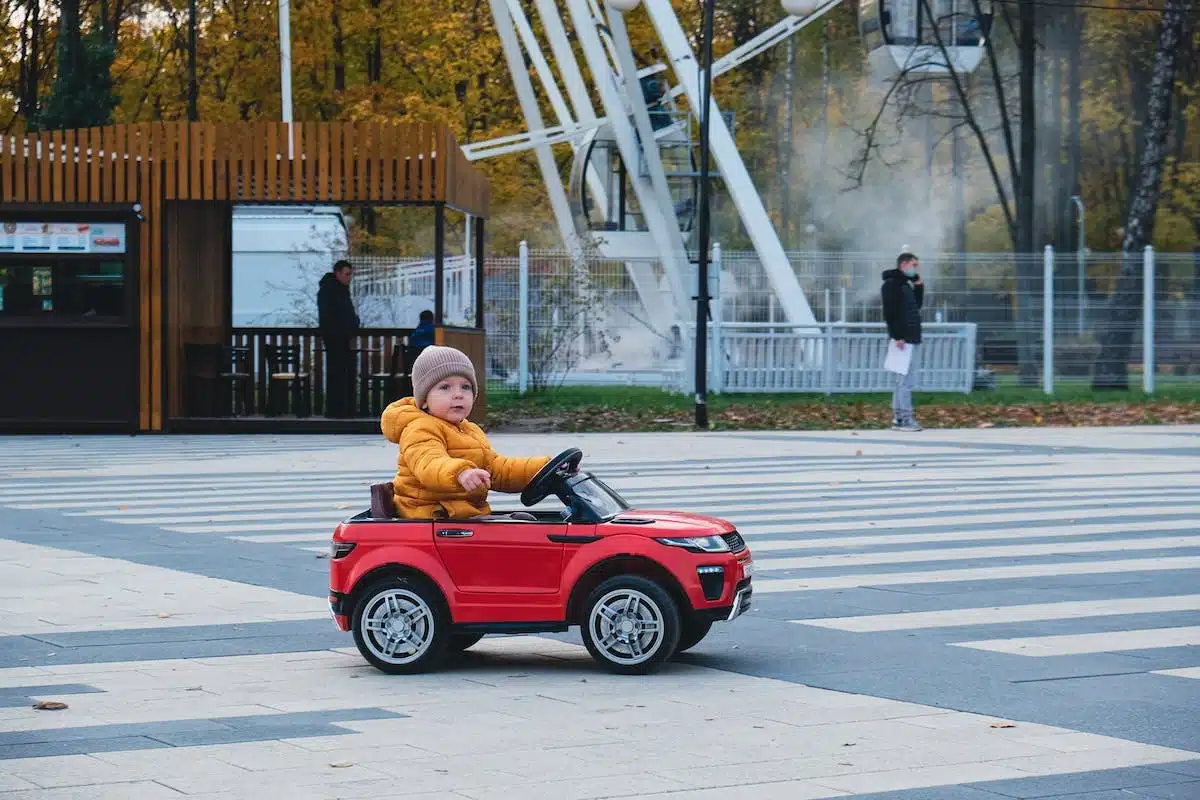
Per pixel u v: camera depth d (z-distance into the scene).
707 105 27.95
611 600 8.18
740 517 14.70
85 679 8.09
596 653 8.21
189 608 10.17
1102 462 20.52
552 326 34.88
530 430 27.25
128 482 18.42
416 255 51.91
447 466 8.27
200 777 6.12
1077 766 6.27
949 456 21.53
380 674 8.25
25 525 14.44
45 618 9.82
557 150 53.97
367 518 8.65
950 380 34.19
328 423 26.25
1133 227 37.22
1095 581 11.02
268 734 6.86
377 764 6.32
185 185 25.48
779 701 7.49
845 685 7.84
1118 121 53.59
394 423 8.64
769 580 11.13
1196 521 14.34
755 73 58.81
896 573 11.42
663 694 7.68
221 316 28.45
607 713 7.26
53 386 25.97
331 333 26.38
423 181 25.20
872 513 15.01
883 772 6.17
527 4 54.03
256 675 8.21
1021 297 34.03
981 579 11.14
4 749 6.59
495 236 54.56
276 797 5.84
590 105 41.09
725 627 9.45
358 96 47.00
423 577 8.34
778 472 19.14
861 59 60.81
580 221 41.91
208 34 47.72
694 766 6.27
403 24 47.31
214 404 26.70
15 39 46.06
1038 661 8.35
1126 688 7.69
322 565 12.00
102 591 10.82
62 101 40.34
